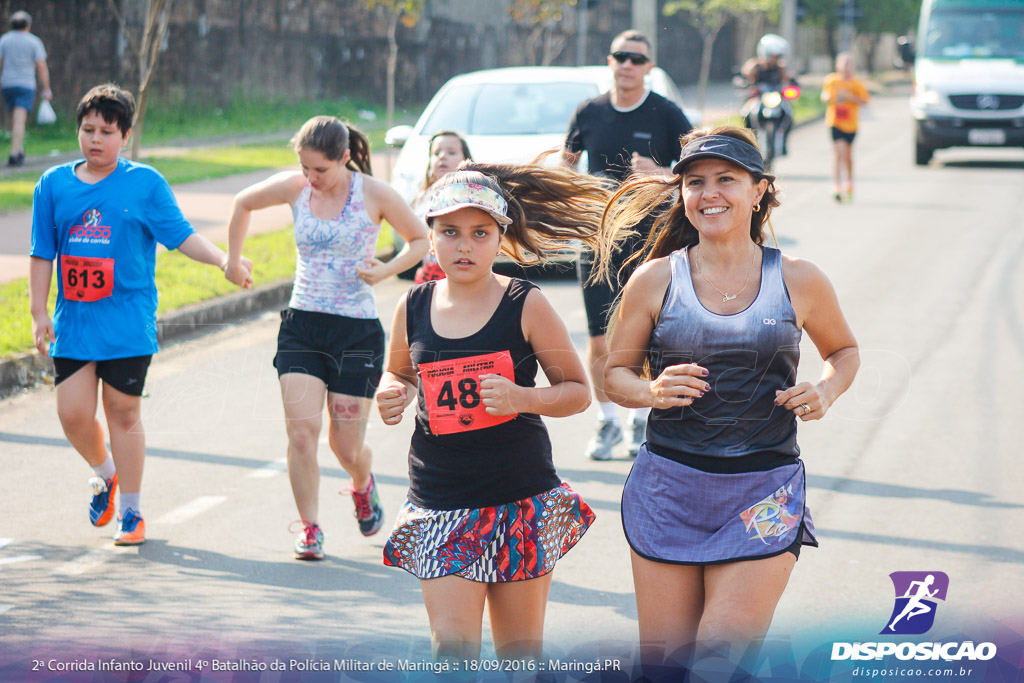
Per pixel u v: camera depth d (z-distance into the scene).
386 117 69.25
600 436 16.19
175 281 22.66
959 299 26.14
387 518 13.84
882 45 150.12
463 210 8.05
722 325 8.12
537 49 82.38
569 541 8.48
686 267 8.33
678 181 8.77
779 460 8.20
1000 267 29.88
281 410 12.28
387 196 12.37
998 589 11.48
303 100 69.44
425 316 8.37
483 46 81.56
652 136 15.95
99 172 12.37
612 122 16.02
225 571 12.09
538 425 8.33
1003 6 56.84
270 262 25.84
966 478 15.17
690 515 8.16
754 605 7.80
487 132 28.91
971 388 19.36
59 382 12.50
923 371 20.36
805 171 53.62
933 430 17.23
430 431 8.20
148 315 12.48
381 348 12.46
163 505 14.05
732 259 8.27
